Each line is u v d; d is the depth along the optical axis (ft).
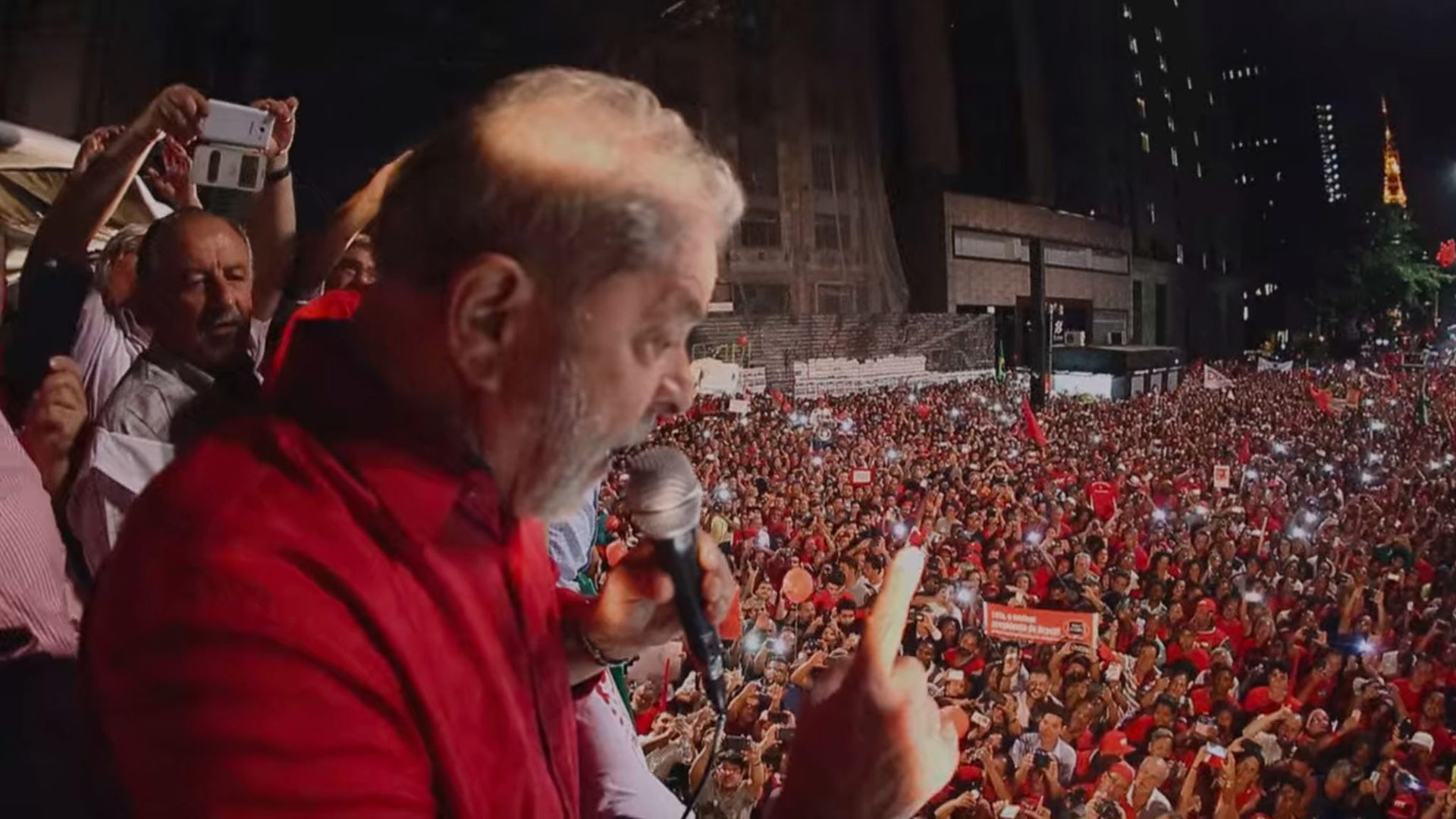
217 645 2.57
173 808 2.55
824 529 37.81
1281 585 32.94
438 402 3.01
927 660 25.27
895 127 154.20
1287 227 298.76
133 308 6.42
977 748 20.76
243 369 6.62
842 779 3.07
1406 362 163.53
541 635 3.54
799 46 123.44
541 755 3.38
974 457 59.77
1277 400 99.30
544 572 3.78
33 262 7.80
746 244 116.98
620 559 4.40
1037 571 34.53
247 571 2.65
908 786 3.10
